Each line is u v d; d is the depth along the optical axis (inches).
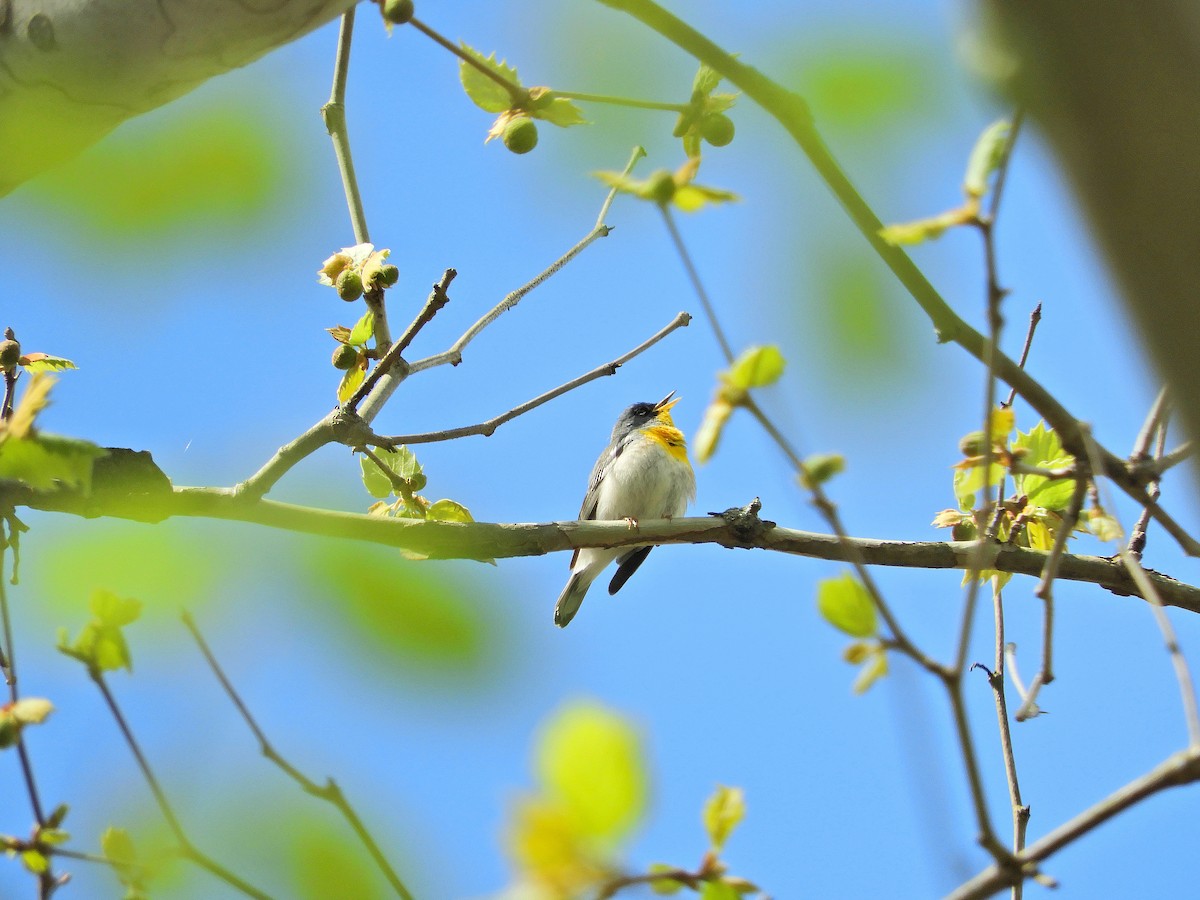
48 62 190.1
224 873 171.5
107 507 298.7
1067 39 125.3
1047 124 130.1
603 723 126.0
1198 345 129.0
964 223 172.4
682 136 214.5
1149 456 267.1
